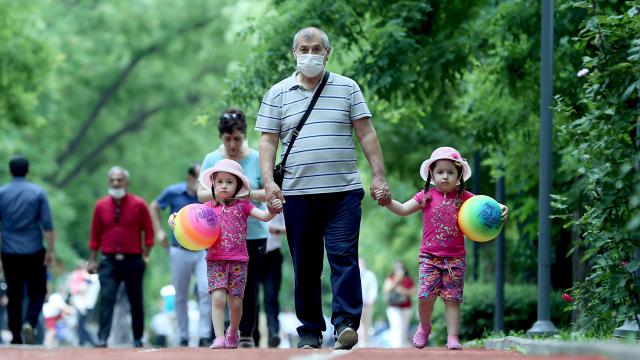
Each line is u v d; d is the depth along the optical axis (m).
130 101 112.75
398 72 38.94
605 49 26.11
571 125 26.55
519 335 31.25
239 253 25.88
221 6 109.88
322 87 24.45
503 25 39.34
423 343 25.64
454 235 25.16
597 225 25.80
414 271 88.06
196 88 113.56
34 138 102.00
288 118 24.45
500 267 41.00
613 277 25.88
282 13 40.31
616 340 24.45
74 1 107.06
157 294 110.25
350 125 24.56
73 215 96.00
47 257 40.50
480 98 43.69
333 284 24.03
